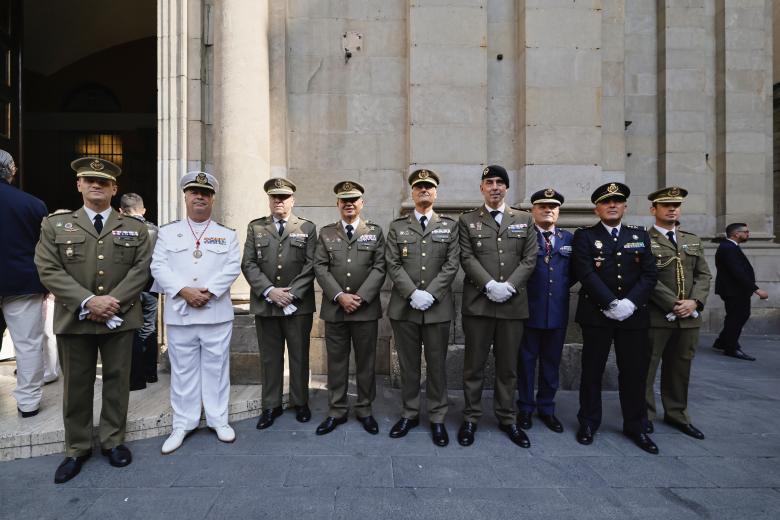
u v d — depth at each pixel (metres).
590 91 4.76
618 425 3.54
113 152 13.55
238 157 4.48
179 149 4.68
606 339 3.26
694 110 7.52
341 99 5.09
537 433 3.40
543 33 4.77
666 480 2.65
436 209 4.71
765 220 7.70
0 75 5.60
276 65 4.95
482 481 2.63
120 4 10.94
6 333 4.84
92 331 2.79
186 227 3.31
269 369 3.61
